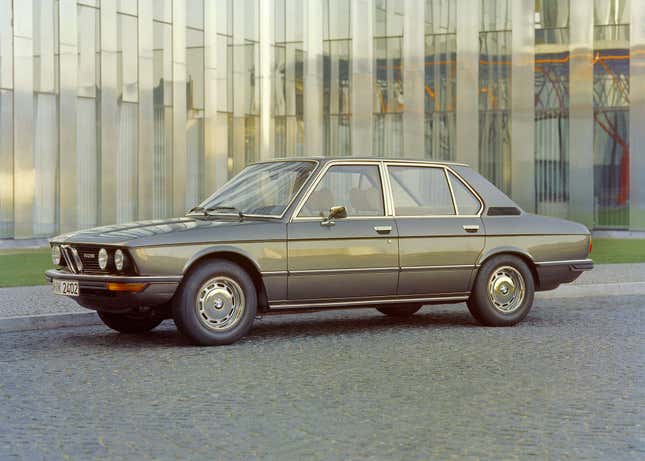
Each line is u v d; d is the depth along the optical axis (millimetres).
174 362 8461
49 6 22578
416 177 10570
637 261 19547
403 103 29500
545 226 11156
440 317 11906
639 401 6797
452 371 8000
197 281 9289
